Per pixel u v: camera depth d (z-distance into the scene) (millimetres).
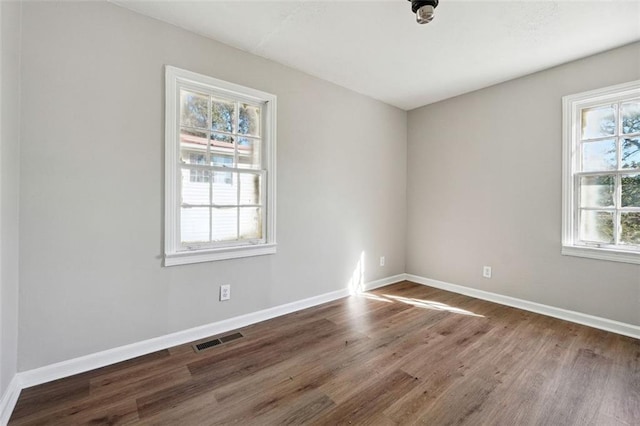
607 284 2564
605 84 2545
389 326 2633
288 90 2877
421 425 1447
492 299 3324
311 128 3080
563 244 2795
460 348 2227
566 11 2004
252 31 2295
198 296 2377
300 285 3043
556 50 2535
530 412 1541
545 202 2924
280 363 2014
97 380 1804
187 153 2340
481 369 1943
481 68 2889
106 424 1449
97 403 1598
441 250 3820
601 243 2646
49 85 1765
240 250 2568
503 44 2443
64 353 1839
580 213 2760
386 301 3312
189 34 2279
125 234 2043
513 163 3146
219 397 1657
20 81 1677
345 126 3406
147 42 2100
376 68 2902
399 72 2990
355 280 3588
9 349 1552
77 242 1874
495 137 3285
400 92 3523
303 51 2594
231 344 2287
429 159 3941
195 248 2389
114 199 1996
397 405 1596
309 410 1553
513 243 3158
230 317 2555
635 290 2428
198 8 2021
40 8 1736
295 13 2072
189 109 2350
